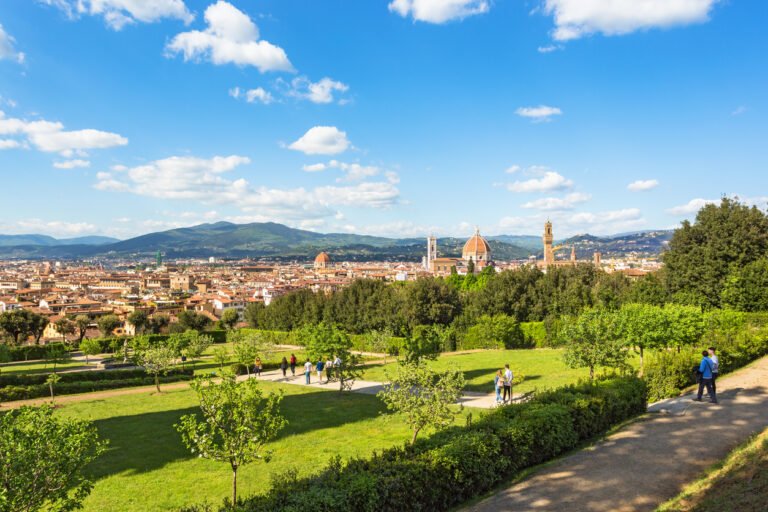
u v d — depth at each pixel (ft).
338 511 35.42
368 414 93.66
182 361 201.46
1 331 311.88
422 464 41.57
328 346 127.85
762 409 65.31
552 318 205.36
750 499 35.17
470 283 439.63
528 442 50.96
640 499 41.11
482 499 44.16
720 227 181.06
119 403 121.49
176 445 79.25
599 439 58.23
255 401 50.24
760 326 138.72
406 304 245.24
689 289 184.24
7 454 36.24
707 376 70.03
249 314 329.52
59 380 156.04
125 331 388.98
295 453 71.31
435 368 139.33
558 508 40.34
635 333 93.66
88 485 41.24
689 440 54.85
